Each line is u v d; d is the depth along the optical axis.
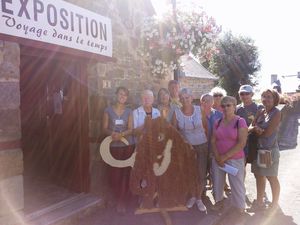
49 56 4.32
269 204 5.00
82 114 5.09
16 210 3.72
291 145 10.35
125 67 5.66
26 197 4.94
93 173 5.20
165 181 4.19
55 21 4.07
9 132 3.63
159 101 5.12
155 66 5.81
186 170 4.27
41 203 4.66
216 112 5.37
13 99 3.66
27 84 5.91
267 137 4.84
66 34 4.25
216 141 4.67
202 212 4.89
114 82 5.44
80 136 5.11
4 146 3.58
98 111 5.18
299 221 4.59
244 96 5.47
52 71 5.47
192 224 4.44
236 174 4.53
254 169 5.00
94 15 4.75
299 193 5.71
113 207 5.00
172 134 4.23
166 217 4.24
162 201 4.18
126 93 4.81
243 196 4.58
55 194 5.08
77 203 4.79
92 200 4.92
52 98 5.69
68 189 5.32
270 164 4.75
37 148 6.18
